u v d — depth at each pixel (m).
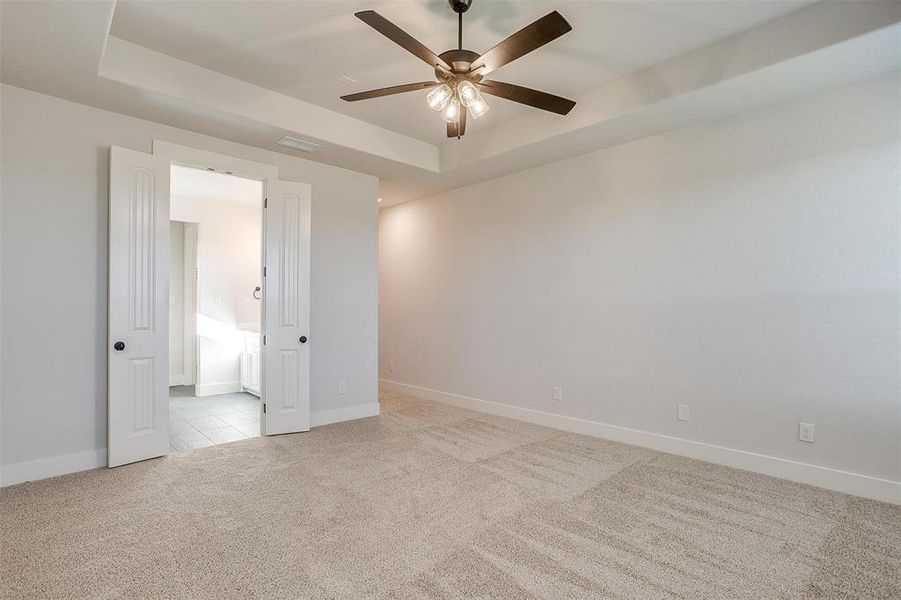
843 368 2.83
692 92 2.91
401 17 2.52
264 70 3.15
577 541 2.25
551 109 2.61
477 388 5.05
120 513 2.49
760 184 3.14
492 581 1.93
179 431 4.16
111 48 2.75
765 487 2.90
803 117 2.97
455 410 5.04
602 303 3.99
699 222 3.43
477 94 2.31
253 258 6.49
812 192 2.94
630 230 3.81
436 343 5.56
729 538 2.28
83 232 3.12
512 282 4.71
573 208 4.20
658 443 3.64
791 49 2.51
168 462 3.29
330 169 4.45
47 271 2.99
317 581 1.91
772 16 2.53
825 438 2.90
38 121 2.96
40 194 2.97
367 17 1.87
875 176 2.73
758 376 3.16
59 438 3.04
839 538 2.28
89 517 2.44
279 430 4.01
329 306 4.45
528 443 3.82
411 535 2.29
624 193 3.84
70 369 3.08
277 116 3.47
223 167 3.74
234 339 6.24
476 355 5.07
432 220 5.62
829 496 2.76
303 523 2.40
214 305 6.08
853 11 2.32
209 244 6.09
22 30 2.25
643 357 3.74
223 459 3.37
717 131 3.34
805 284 2.97
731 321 3.28
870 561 2.09
